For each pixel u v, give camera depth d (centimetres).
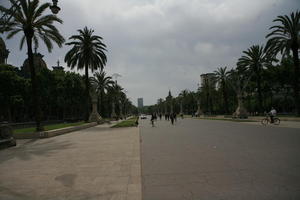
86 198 466
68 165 778
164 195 469
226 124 2877
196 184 528
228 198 437
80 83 5931
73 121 5500
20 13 2027
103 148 1148
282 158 757
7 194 505
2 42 2120
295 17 3075
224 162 732
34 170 727
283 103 6069
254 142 1148
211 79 6625
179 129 2295
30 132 1880
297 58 3209
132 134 1884
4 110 4497
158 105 17012
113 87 6262
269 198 429
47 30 2203
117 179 591
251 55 4303
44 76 4984
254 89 6069
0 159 962
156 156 891
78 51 3550
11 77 3981
